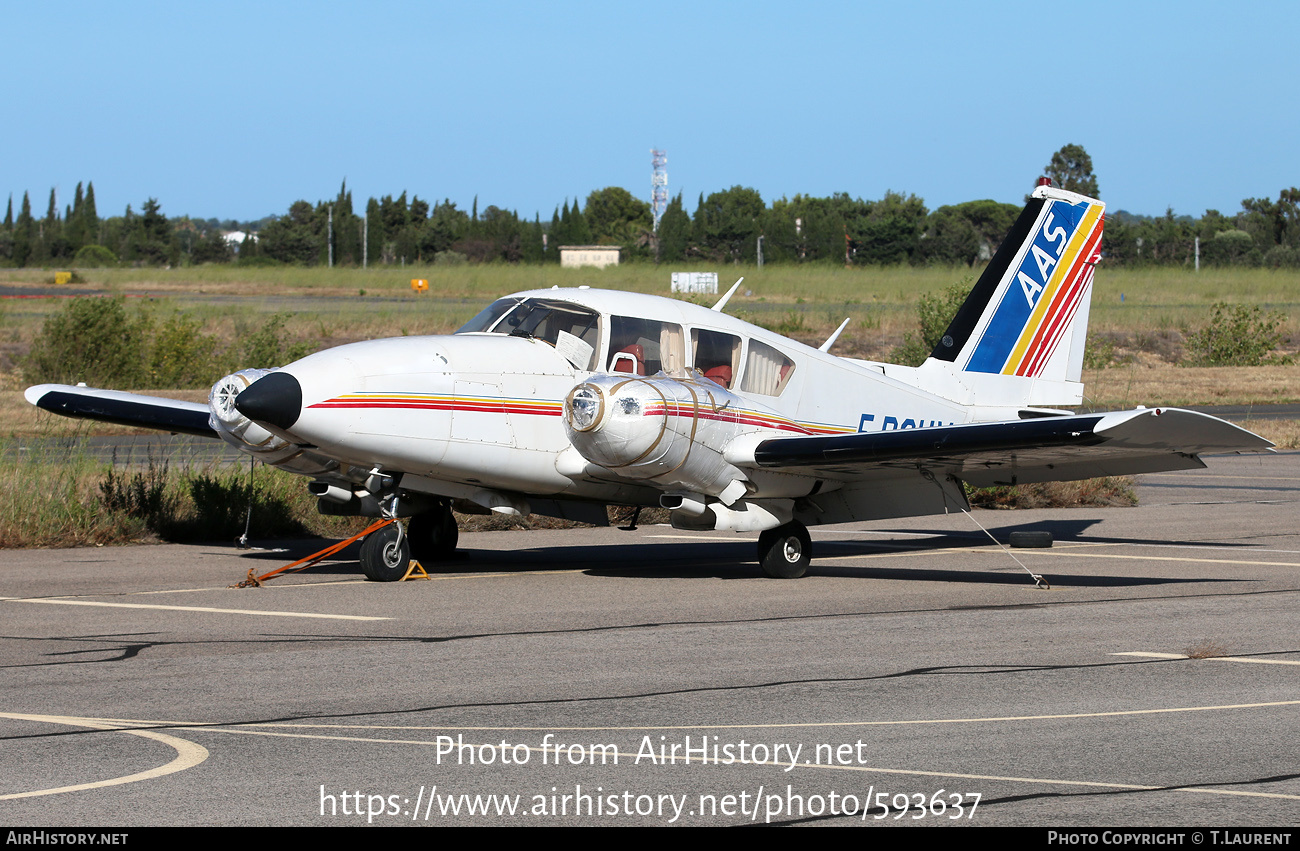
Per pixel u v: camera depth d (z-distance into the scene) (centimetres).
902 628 2786
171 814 1505
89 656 2419
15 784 1611
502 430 3453
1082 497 5838
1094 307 18950
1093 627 2805
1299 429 9069
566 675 2275
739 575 3731
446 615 2933
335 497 3631
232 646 2528
